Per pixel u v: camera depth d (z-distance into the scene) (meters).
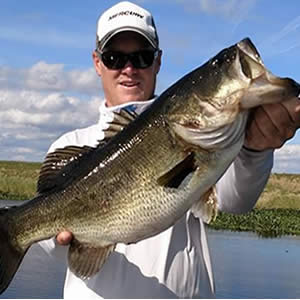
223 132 0.84
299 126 0.80
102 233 0.95
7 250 1.04
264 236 4.41
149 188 0.90
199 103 0.86
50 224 1.00
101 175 0.95
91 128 1.14
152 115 0.92
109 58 1.17
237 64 0.82
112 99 1.19
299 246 3.77
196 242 1.03
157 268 0.99
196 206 0.88
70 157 1.01
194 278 1.00
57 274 2.28
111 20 1.17
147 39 1.16
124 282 0.99
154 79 1.20
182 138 0.87
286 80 0.78
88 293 1.00
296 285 2.34
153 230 0.91
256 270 2.71
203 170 0.86
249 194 0.94
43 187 1.03
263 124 0.81
